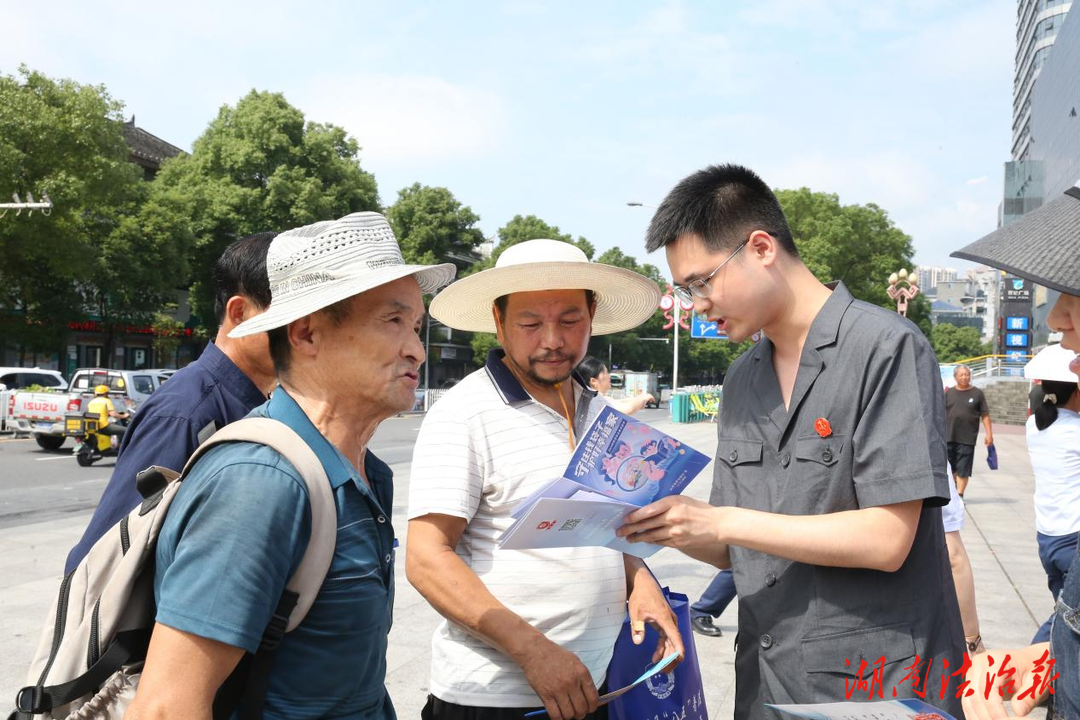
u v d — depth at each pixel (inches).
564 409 94.9
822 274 1907.0
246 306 93.7
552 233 2084.2
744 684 82.2
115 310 1210.6
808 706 65.5
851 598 74.7
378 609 59.7
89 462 542.9
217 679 51.3
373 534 60.2
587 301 96.0
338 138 1413.6
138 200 1193.4
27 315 1144.8
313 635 56.4
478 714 84.9
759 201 78.5
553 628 86.5
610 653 90.7
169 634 50.6
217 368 92.2
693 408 1227.2
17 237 1000.9
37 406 643.5
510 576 86.9
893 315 77.5
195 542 52.1
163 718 49.1
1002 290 2247.8
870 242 1983.3
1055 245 55.1
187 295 1617.9
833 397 75.5
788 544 71.7
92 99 1029.8
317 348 62.9
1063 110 2242.9
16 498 418.9
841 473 74.8
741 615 82.6
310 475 55.9
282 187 1266.0
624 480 73.9
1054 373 150.3
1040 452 155.1
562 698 76.0
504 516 88.2
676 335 1159.6
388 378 62.7
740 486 83.1
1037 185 2568.9
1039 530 158.6
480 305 99.6
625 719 87.8
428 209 1801.2
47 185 973.8
